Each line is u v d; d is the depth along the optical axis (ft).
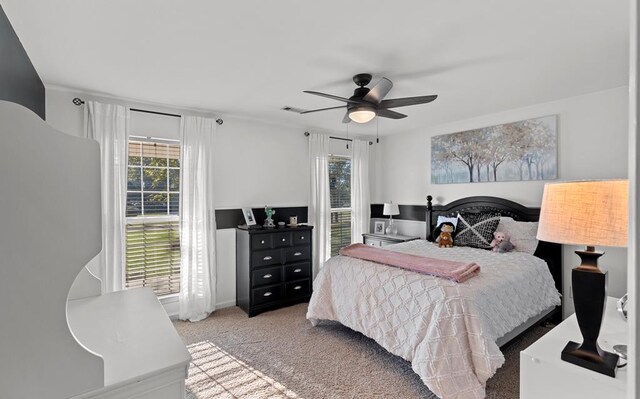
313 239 15.33
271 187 14.30
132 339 4.09
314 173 15.39
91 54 7.50
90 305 5.40
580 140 10.81
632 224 1.42
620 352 4.35
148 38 6.77
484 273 8.49
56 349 2.81
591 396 4.05
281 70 8.50
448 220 13.37
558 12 5.86
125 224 10.75
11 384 2.66
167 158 11.89
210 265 12.28
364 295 8.92
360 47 7.23
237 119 13.37
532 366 4.54
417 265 8.58
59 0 5.39
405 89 10.07
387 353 9.06
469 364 6.72
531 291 9.04
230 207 13.16
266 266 12.62
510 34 6.66
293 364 8.57
